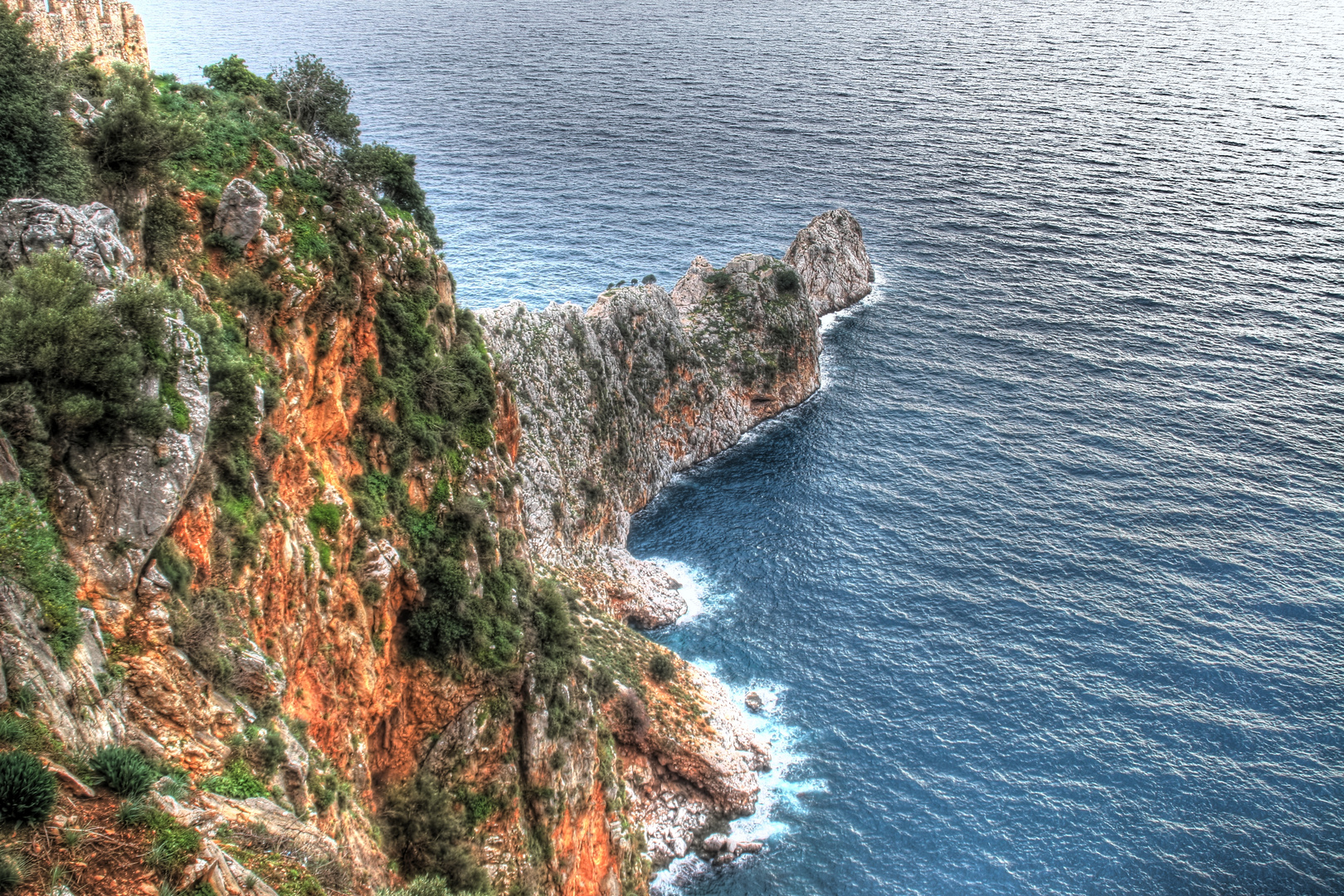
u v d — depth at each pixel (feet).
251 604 122.31
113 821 74.90
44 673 81.41
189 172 151.84
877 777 268.82
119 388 99.25
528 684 185.47
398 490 171.42
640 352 423.23
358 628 150.82
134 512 99.35
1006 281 599.16
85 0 164.14
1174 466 404.98
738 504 400.26
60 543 93.35
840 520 382.63
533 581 209.56
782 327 476.13
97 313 100.12
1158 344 512.63
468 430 197.57
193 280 140.97
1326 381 469.16
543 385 365.61
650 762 259.39
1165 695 291.17
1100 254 636.48
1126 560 349.41
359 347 171.42
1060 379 482.28
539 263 602.44
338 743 144.15
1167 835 248.52
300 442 146.00
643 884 228.02
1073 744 275.80
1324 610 322.55
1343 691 290.56
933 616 327.26
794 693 298.76
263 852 85.81
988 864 243.60
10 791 69.72
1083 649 309.83
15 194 116.88
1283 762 268.21
